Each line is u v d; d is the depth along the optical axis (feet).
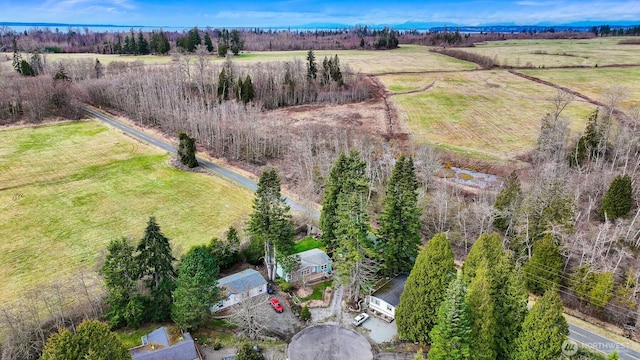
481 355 119.03
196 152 320.91
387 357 137.08
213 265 151.74
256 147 312.91
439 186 259.39
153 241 145.48
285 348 140.26
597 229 187.11
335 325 150.82
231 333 147.95
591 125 268.21
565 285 162.61
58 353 98.43
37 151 318.24
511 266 130.62
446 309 116.47
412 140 342.85
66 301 158.20
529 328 116.37
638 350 139.74
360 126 384.27
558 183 187.21
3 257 190.60
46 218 225.97
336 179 183.21
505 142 342.44
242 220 227.20
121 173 284.00
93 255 193.26
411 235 167.94
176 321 141.90
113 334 107.45
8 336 134.10
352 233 150.30
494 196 242.78
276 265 176.55
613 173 233.96
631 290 151.53
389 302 154.10
